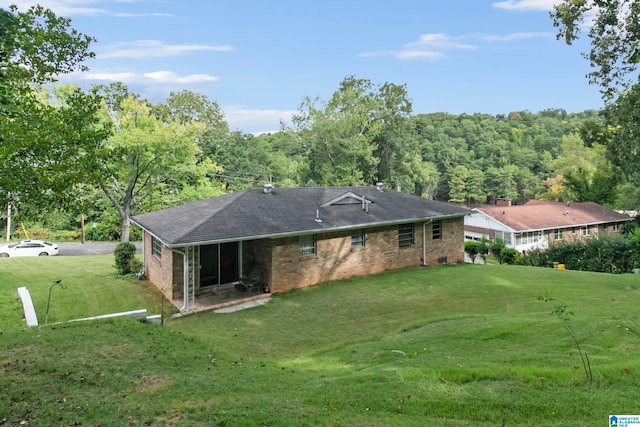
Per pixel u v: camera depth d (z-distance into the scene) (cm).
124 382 569
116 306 1238
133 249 1748
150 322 969
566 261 2350
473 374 554
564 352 682
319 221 1541
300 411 457
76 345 721
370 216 1708
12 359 642
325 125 3856
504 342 771
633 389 481
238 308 1227
